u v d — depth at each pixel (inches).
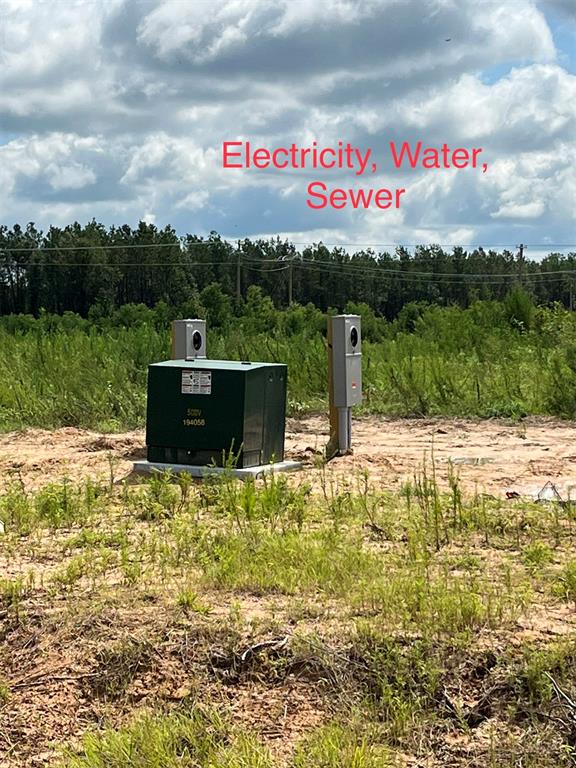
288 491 420.2
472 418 707.4
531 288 4451.3
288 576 305.6
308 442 602.9
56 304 3548.2
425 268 4552.2
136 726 237.0
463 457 541.3
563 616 275.0
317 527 373.4
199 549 338.6
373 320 1707.7
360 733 231.8
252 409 484.1
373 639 257.8
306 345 956.0
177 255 3725.4
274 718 241.4
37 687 254.7
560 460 527.2
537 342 962.1
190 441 486.6
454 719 235.8
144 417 698.2
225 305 1991.9
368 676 248.5
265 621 269.9
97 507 413.4
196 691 249.1
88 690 253.8
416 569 312.5
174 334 587.8
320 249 4345.5
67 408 684.7
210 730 235.5
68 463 530.9
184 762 227.1
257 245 4279.0
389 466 511.2
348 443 540.7
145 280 3727.9
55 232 3799.2
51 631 273.3
